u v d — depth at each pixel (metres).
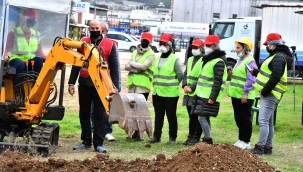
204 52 12.02
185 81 12.20
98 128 10.70
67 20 10.88
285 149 11.83
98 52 9.20
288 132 14.17
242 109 11.63
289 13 30.27
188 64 12.18
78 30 46.88
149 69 12.49
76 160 8.45
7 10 9.81
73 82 10.73
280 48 10.70
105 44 10.62
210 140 11.47
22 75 10.06
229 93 11.70
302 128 14.84
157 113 12.20
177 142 12.29
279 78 10.52
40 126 10.42
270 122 11.09
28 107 10.16
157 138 12.21
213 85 11.17
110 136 12.34
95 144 10.73
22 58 10.28
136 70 12.45
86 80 10.61
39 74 9.91
